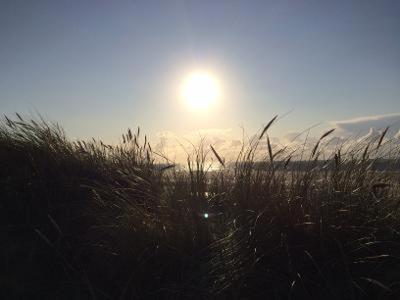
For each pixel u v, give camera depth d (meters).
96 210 2.32
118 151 3.05
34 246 2.16
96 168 2.85
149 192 2.42
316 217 1.92
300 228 1.92
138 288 1.81
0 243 2.20
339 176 2.16
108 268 1.93
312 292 1.75
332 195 2.04
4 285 1.95
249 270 1.75
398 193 2.17
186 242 1.96
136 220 2.05
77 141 3.14
